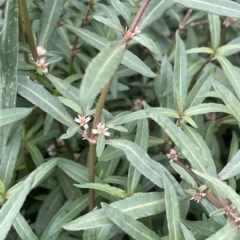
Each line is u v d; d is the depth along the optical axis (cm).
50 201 45
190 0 33
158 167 34
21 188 32
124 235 43
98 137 35
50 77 39
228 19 50
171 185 32
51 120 41
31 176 32
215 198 32
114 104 55
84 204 40
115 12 47
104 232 34
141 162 34
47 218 44
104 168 41
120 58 29
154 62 54
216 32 45
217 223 34
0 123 34
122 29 35
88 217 33
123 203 33
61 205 45
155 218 44
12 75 35
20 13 39
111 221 32
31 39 38
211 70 41
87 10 48
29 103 49
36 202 49
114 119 36
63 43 51
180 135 31
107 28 50
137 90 58
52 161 37
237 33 55
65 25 45
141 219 39
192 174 36
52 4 40
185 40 56
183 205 34
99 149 34
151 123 53
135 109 55
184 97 38
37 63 39
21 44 39
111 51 29
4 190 35
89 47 55
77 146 48
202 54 57
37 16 44
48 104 36
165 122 31
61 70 54
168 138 42
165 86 45
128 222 32
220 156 55
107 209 31
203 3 33
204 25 57
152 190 46
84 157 48
